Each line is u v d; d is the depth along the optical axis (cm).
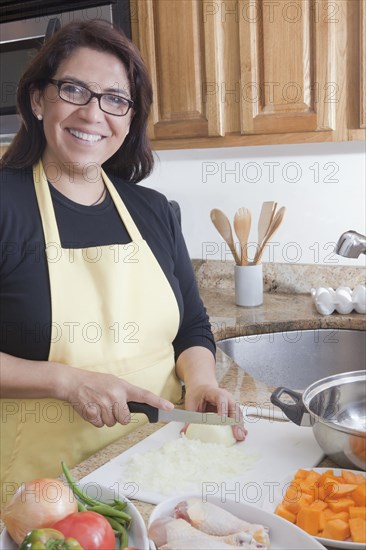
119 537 74
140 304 130
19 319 120
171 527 75
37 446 123
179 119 198
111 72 121
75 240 125
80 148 123
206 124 194
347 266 218
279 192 225
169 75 196
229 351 192
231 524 77
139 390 109
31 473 124
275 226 209
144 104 135
